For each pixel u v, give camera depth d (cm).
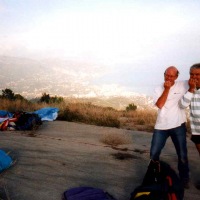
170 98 448
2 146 680
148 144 783
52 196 441
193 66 418
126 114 1436
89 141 779
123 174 540
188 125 1012
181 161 455
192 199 438
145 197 340
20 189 459
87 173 538
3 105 1328
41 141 749
